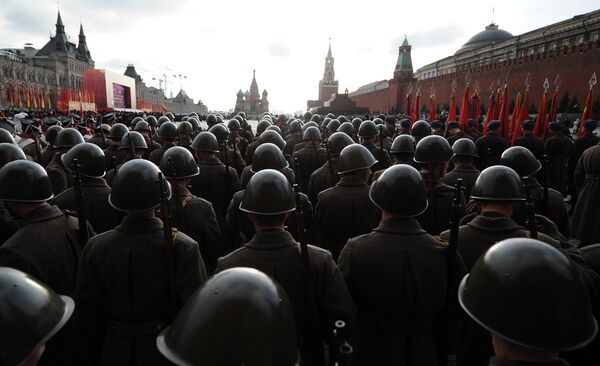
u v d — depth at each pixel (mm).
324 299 2344
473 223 2869
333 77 147500
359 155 3963
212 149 5562
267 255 2354
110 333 2441
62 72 88688
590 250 2607
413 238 2504
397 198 2502
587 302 1334
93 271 2424
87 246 2488
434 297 2418
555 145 8703
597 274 2453
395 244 2480
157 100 124062
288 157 8273
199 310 1211
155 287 2428
